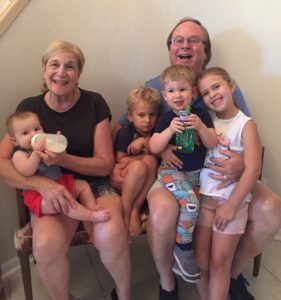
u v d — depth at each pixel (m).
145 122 1.50
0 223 1.65
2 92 1.49
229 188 1.35
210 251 1.39
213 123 1.40
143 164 1.42
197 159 1.39
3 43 1.43
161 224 1.29
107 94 1.85
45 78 1.38
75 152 1.47
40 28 1.52
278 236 1.99
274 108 1.83
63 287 1.33
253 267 1.76
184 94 1.34
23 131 1.27
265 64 1.76
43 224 1.28
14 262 1.74
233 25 1.78
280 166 1.93
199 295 1.60
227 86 1.32
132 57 1.86
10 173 1.32
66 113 1.44
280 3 1.63
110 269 1.35
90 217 1.29
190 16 1.88
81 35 1.65
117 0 1.70
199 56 1.64
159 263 1.41
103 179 1.58
